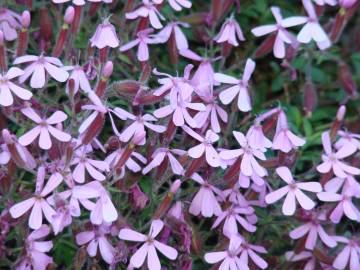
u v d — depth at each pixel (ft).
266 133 0.47
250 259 0.46
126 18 0.52
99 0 0.49
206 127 0.46
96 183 0.41
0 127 0.45
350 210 0.45
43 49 0.51
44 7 0.50
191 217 0.50
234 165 0.44
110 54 0.52
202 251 0.47
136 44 0.50
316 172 0.49
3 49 0.43
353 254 0.46
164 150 0.44
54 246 0.46
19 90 0.42
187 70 0.45
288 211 0.44
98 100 0.41
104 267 0.48
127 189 0.44
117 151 0.44
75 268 0.44
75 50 0.49
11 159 0.42
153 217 0.42
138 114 0.47
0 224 0.42
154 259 0.41
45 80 0.45
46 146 0.41
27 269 0.42
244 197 0.47
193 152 0.43
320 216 0.46
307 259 0.48
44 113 0.44
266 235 0.52
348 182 0.46
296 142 0.46
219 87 0.50
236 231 0.45
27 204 0.40
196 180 0.45
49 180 0.40
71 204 0.40
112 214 0.40
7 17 0.50
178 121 0.44
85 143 0.42
